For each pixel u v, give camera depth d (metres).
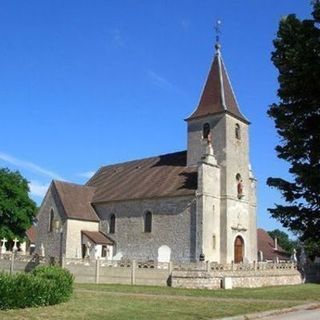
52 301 21.23
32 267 45.38
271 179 14.75
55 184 55.81
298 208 14.41
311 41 13.45
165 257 48.53
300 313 21.69
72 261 41.44
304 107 13.91
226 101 52.66
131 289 33.50
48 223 55.06
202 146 52.12
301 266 49.12
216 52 55.59
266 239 73.94
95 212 56.25
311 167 13.78
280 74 14.11
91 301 23.34
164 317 18.31
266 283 42.38
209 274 36.97
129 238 52.28
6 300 18.94
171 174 53.00
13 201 63.53
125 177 58.72
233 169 51.12
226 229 48.56
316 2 13.79
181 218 48.28
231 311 20.83
